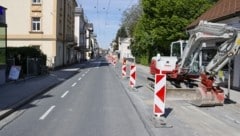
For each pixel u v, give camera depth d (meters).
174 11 46.16
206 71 16.02
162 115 12.89
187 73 20.67
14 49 32.69
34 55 35.72
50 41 51.78
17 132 10.40
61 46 57.91
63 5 59.84
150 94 20.11
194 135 10.16
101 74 40.00
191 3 45.88
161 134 10.20
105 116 13.05
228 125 11.73
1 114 12.70
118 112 13.94
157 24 47.50
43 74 36.81
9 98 17.30
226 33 15.45
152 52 57.19
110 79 32.19
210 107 15.53
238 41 15.04
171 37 46.19
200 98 15.62
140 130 10.70
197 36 16.56
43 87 22.95
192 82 20.61
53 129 10.81
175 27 46.06
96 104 16.12
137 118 12.68
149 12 51.53
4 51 24.84
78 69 51.09
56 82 27.52
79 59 97.44
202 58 19.92
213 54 19.53
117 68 55.66
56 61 52.06
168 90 18.03
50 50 51.84
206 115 13.58
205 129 11.01
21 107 15.26
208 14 29.59
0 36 24.41
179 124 11.72
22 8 51.47
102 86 25.11
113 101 17.14
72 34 75.56
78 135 10.04
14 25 51.44
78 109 14.66
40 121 12.09
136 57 82.00
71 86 25.16
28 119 12.47
